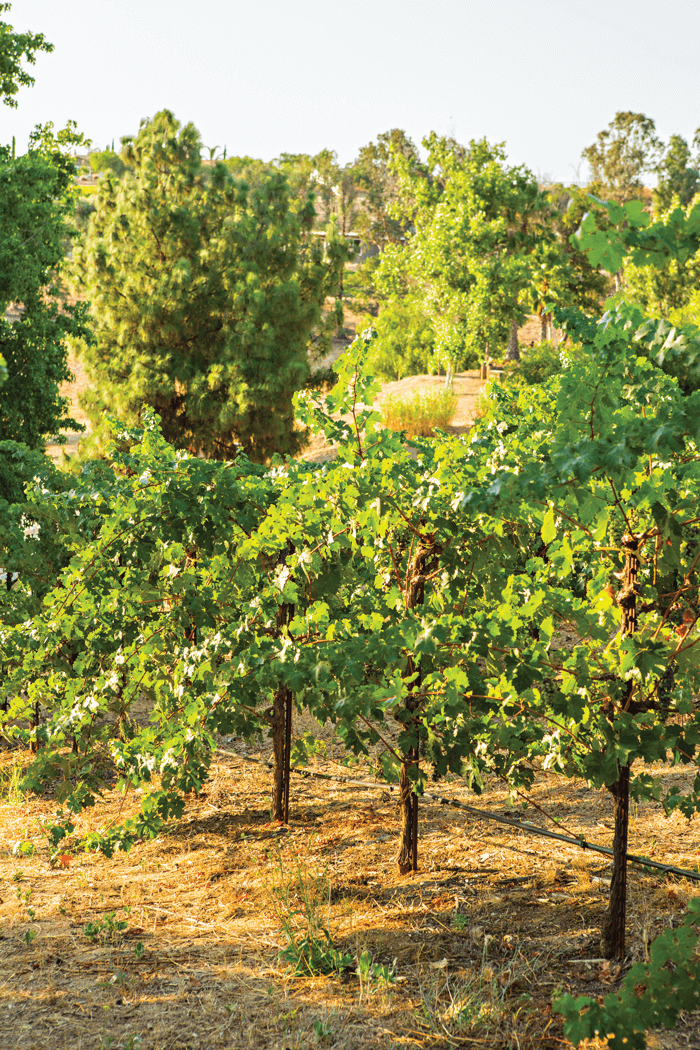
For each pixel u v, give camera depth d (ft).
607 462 9.62
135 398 62.18
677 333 10.07
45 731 19.38
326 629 15.69
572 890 15.38
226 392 63.52
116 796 23.80
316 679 14.69
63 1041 12.00
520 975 12.87
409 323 126.41
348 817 20.24
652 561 13.29
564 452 10.06
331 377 67.97
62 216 52.90
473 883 16.06
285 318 65.21
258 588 18.45
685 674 12.95
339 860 17.76
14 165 47.57
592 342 10.60
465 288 97.55
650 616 13.71
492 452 16.19
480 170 96.12
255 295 62.28
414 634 13.70
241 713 17.90
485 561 15.05
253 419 63.41
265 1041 11.81
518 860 16.90
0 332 48.75
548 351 77.10
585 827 18.34
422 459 16.80
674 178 249.55
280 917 14.93
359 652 14.05
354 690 14.24
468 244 94.17
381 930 14.69
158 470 17.42
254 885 16.90
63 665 21.57
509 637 13.51
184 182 65.21
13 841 20.88
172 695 18.95
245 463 20.62
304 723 28.07
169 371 63.26
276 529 16.90
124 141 66.33
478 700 14.49
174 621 19.16
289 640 15.94
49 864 19.31
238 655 16.65
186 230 63.57
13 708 20.92
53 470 26.81
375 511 15.05
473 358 121.29
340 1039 11.72
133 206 64.59
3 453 39.32
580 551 15.07
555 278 94.68
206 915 15.92
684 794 19.21
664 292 108.88
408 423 85.92
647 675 11.79
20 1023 12.53
